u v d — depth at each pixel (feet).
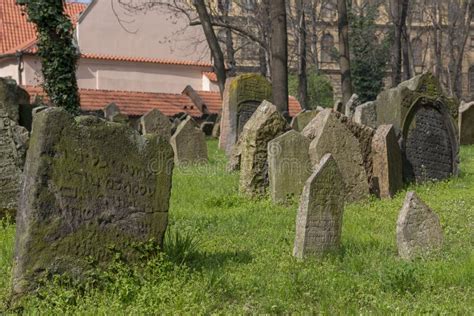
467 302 23.71
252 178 46.01
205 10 112.57
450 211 41.86
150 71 146.72
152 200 25.79
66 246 23.25
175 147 63.16
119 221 24.76
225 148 76.23
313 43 182.29
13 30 144.05
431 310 22.53
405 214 30.91
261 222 38.34
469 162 69.05
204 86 149.07
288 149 43.70
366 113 59.88
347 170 45.27
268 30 143.02
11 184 35.04
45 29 71.10
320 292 24.79
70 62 72.13
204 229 36.19
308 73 168.86
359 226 37.63
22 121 42.88
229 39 146.10
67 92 71.87
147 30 148.05
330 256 30.32
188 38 151.64
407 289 25.23
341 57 109.70
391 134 49.29
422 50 225.35
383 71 155.43
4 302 21.86
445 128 56.08
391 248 32.71
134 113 111.86
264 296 24.17
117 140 24.86
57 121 23.30
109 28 144.56
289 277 26.16
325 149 44.29
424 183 53.36
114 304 21.67
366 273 27.76
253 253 30.55
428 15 207.31
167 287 23.24
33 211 22.67
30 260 22.52
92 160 24.11
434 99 54.85
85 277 23.53
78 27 142.20
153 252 25.70
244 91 72.18
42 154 22.93
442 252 30.91
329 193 30.94
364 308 23.22
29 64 132.36
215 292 23.81
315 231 30.50
